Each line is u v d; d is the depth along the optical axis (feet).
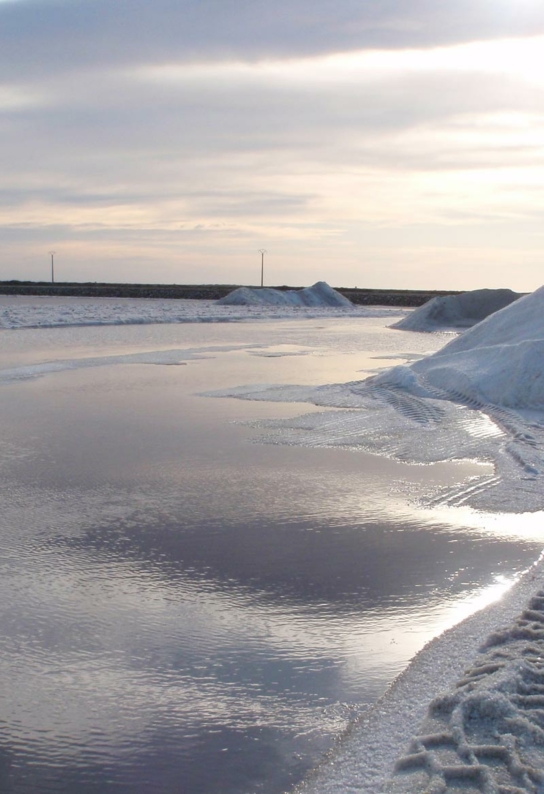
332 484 26.45
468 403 40.73
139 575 18.71
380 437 33.37
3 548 20.43
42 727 12.73
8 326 102.32
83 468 28.60
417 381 45.11
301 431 34.86
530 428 34.55
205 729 12.66
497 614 16.05
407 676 13.76
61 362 62.18
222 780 11.48
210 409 40.86
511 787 10.27
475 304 121.39
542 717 11.79
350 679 14.03
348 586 18.02
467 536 21.40
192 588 17.97
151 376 54.85
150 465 29.04
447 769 10.64
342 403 41.70
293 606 16.98
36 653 14.98
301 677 14.11
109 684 13.92
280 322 133.69
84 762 11.89
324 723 12.73
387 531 21.84
